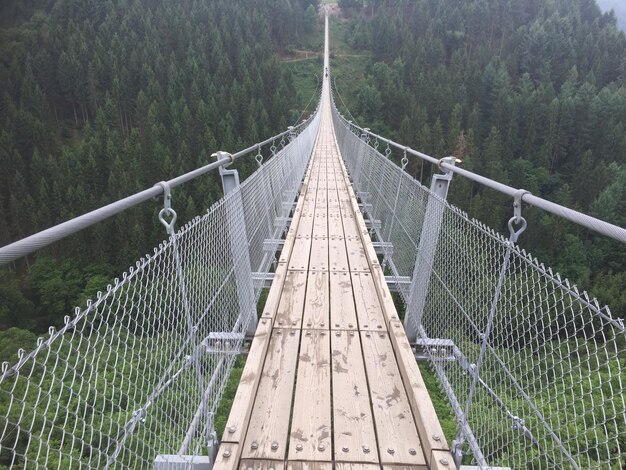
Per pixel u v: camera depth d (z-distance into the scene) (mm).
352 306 2781
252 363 2074
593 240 28109
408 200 2980
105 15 63500
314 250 3812
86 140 40344
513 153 42594
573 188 35875
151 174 34969
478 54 58312
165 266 1214
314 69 66625
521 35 59750
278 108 45094
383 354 2271
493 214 29094
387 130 45781
